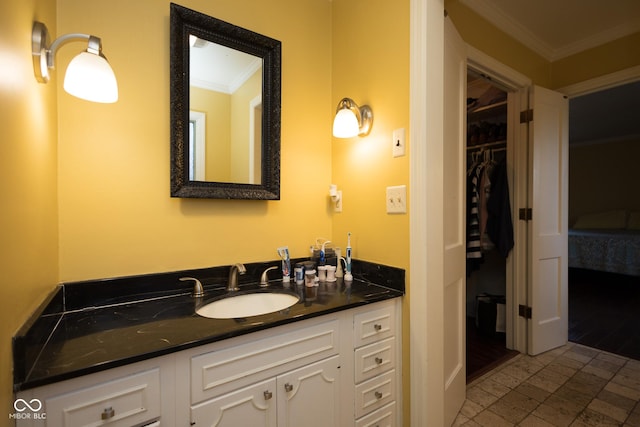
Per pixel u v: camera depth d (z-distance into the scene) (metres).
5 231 0.61
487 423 1.55
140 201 1.21
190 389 0.84
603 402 1.71
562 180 2.48
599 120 4.45
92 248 1.11
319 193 1.71
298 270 1.46
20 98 0.70
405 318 1.32
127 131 1.18
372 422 1.25
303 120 1.66
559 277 2.47
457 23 1.86
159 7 1.25
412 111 1.27
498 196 2.46
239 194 1.41
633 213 4.99
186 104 1.28
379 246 1.45
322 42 1.73
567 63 2.49
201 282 1.33
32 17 0.79
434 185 1.28
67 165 1.07
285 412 1.02
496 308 2.63
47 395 0.67
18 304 0.67
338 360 1.15
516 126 2.39
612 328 2.78
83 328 0.92
